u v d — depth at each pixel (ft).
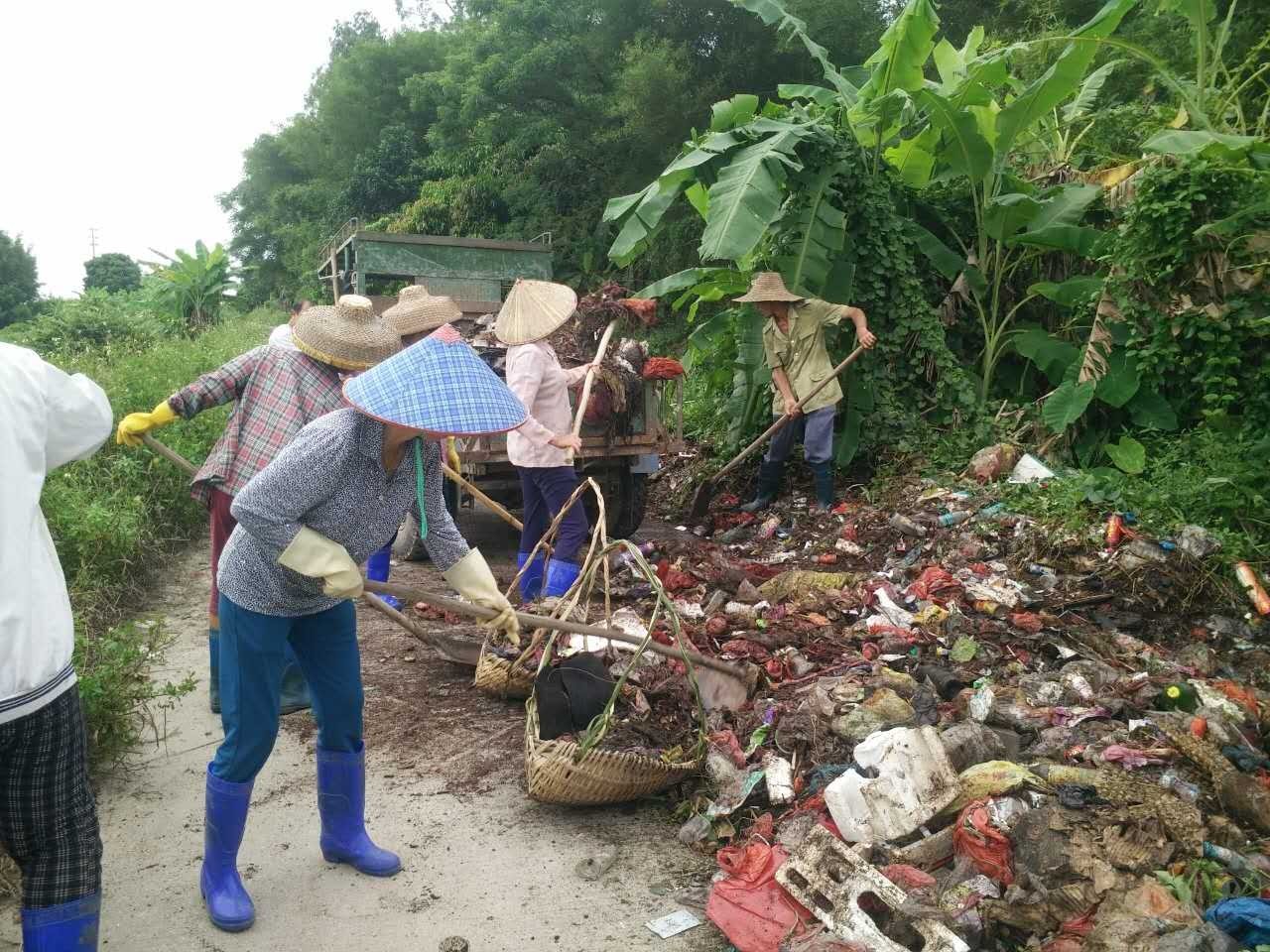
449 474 18.97
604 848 11.41
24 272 141.18
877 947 8.89
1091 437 23.95
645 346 23.85
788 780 11.58
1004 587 17.07
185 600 21.27
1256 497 18.48
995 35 50.52
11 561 7.22
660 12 69.10
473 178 81.82
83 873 7.93
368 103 122.21
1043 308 27.96
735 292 29.12
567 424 18.45
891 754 10.55
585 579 13.99
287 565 8.63
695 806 11.93
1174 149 21.56
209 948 9.57
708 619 16.35
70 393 8.02
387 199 105.29
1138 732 11.94
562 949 9.63
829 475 24.52
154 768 13.35
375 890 10.59
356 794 10.84
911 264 26.30
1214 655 14.87
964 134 25.09
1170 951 7.95
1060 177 29.14
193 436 28.58
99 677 13.08
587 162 78.02
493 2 83.97
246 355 13.76
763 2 28.27
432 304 19.62
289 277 141.18
